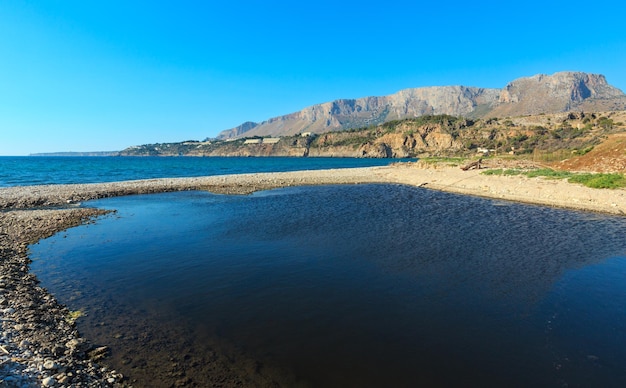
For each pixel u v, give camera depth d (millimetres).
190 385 7117
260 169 99750
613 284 12852
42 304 10633
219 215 26156
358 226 22391
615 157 40594
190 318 10133
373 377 7520
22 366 6887
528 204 31031
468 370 7805
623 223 22953
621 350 8664
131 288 12359
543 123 183625
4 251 15977
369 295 11820
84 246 17766
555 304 11203
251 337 9109
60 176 67375
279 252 16750
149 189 40406
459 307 10945
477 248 17422
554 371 7805
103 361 7863
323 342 8906
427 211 27844
